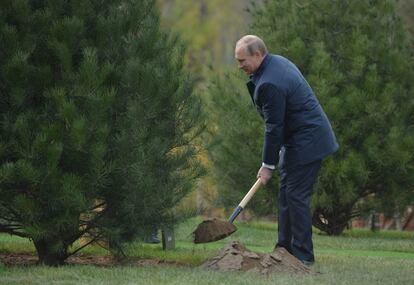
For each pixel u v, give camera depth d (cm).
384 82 2489
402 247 2061
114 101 1380
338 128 2416
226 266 1353
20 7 1351
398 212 2586
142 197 1377
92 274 1282
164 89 1419
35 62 1365
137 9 1448
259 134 2486
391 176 2480
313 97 1467
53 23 1358
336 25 2544
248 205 2538
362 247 2058
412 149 2417
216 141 1558
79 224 1404
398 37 2566
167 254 1644
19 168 1300
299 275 1294
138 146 1369
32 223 1361
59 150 1308
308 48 2530
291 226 1488
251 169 2492
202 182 2598
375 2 2561
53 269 1323
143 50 1427
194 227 2366
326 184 2441
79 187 1341
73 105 1315
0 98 1347
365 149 2430
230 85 2603
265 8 2670
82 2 1387
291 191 1473
